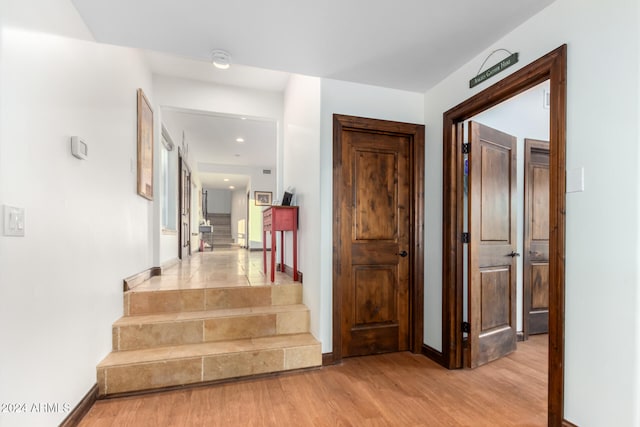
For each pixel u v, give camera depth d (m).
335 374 2.44
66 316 1.68
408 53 2.25
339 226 2.63
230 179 10.27
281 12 1.79
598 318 1.49
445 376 2.41
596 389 1.50
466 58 2.33
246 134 5.89
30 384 1.36
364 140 2.82
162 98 3.86
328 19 1.87
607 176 1.47
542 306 3.46
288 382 2.31
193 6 1.74
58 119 1.61
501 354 2.79
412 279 2.90
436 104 2.76
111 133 2.38
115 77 2.47
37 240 1.42
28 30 1.38
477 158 2.62
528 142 3.28
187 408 1.96
